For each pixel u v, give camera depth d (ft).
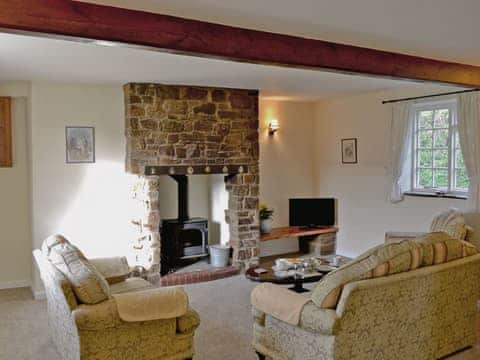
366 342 9.87
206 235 21.11
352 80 17.89
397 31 10.46
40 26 7.77
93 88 18.67
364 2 8.55
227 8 8.72
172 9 8.70
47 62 14.08
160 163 18.85
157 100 18.71
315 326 9.62
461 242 11.86
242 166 20.61
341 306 9.35
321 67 11.25
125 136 19.13
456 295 11.73
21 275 19.40
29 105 18.12
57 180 18.20
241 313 15.47
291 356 10.50
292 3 8.55
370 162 21.94
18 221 19.29
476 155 17.10
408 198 20.12
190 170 19.42
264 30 10.20
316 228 23.71
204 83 18.63
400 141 20.01
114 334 10.02
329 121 24.27
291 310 10.16
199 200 23.13
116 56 13.26
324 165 24.72
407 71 12.82
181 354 10.96
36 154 17.81
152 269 18.80
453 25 10.02
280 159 24.22
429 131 19.52
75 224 18.58
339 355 9.47
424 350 11.10
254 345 11.61
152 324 10.46
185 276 19.24
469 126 17.29
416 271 10.56
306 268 14.97
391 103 20.56
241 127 20.52
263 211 22.16
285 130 24.30
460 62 13.85
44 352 12.60
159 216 19.80
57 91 18.10
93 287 9.96
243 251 20.83
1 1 7.48
